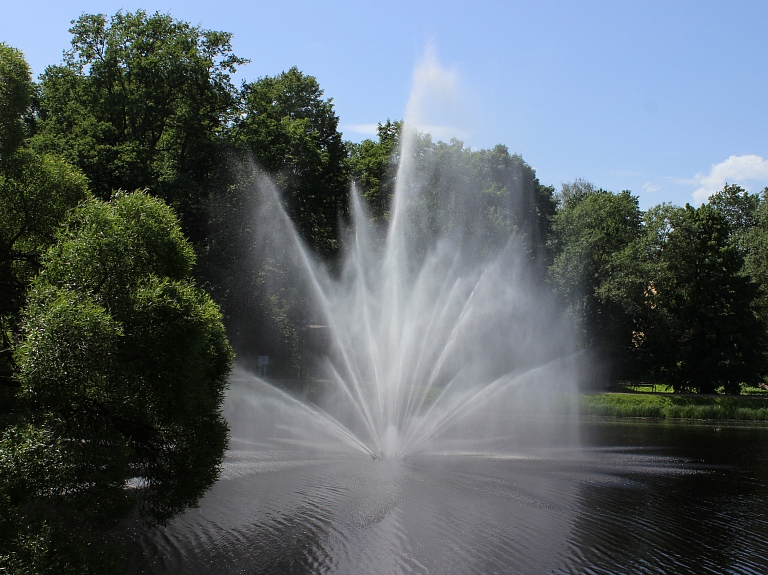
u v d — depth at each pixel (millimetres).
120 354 11875
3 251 14203
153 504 13539
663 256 55344
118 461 11828
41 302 11758
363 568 12992
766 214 65688
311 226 46500
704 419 45094
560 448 27531
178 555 13383
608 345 54250
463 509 16906
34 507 12055
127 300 12258
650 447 29469
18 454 11062
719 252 54500
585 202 61188
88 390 12180
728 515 17641
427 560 13477
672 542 15227
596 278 55531
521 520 16281
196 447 13688
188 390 12734
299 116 54594
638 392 53969
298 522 15523
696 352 53875
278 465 21234
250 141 42406
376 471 20609
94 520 11883
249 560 13234
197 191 37250
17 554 10211
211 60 40312
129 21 38750
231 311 39500
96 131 34719
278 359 45344
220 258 38406
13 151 14172
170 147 40750
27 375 10969
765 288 58844
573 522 16359
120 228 12664
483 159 58344
